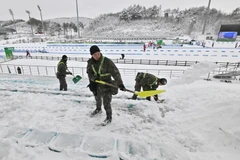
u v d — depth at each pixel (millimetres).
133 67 14758
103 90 2389
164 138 2199
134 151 1891
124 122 2557
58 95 3832
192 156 1817
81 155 1772
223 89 4406
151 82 3822
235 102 2775
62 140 2047
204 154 1863
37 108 2910
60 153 1805
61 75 5527
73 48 30172
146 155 1825
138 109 3004
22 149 1815
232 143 2016
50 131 2217
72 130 2285
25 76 9344
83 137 2121
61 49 29172
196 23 66750
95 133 2242
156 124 2541
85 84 8375
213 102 2992
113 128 2387
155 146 1975
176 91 4879
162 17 74750
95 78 2379
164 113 2926
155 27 67938
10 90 4430
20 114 2660
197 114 2719
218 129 2273
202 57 20078
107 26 73875
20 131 2211
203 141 2105
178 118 2713
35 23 94188
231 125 2266
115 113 2857
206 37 44000
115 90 2400
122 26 73125
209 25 65250
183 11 75688
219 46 29469
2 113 2793
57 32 79500
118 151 1845
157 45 28453
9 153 1749
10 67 14828
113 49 27453
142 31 64688
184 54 22109
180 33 61594
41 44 37062
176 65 15438
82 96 3957
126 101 3271
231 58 19141
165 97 4121
